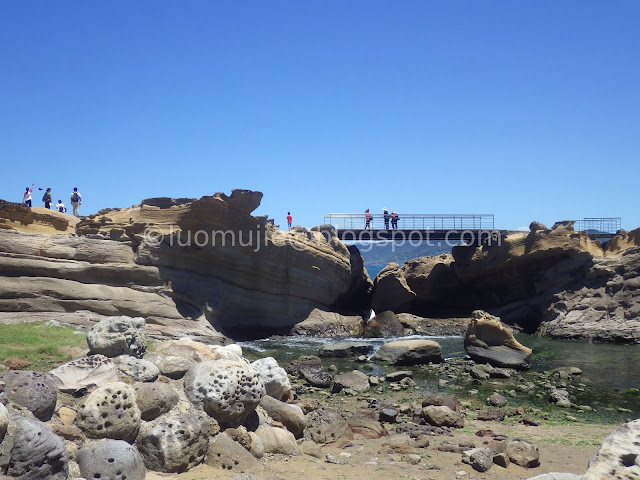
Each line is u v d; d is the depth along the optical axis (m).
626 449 6.21
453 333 36.38
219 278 30.80
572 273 37.03
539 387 20.52
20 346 13.08
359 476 9.61
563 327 34.81
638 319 33.38
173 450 8.65
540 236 38.16
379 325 35.56
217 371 10.12
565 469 11.02
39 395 8.55
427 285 44.16
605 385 20.86
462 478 10.04
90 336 11.03
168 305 27.55
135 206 30.45
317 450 10.80
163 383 9.87
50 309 23.94
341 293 39.69
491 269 40.88
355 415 14.60
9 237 24.55
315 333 35.12
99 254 26.67
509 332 24.72
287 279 34.41
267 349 28.61
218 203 29.16
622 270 35.28
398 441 12.20
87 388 9.52
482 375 21.94
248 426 10.54
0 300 23.02
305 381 20.66
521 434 13.78
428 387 20.14
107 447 8.09
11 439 7.28
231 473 8.94
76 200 35.19
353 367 24.11
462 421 14.36
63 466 7.64
